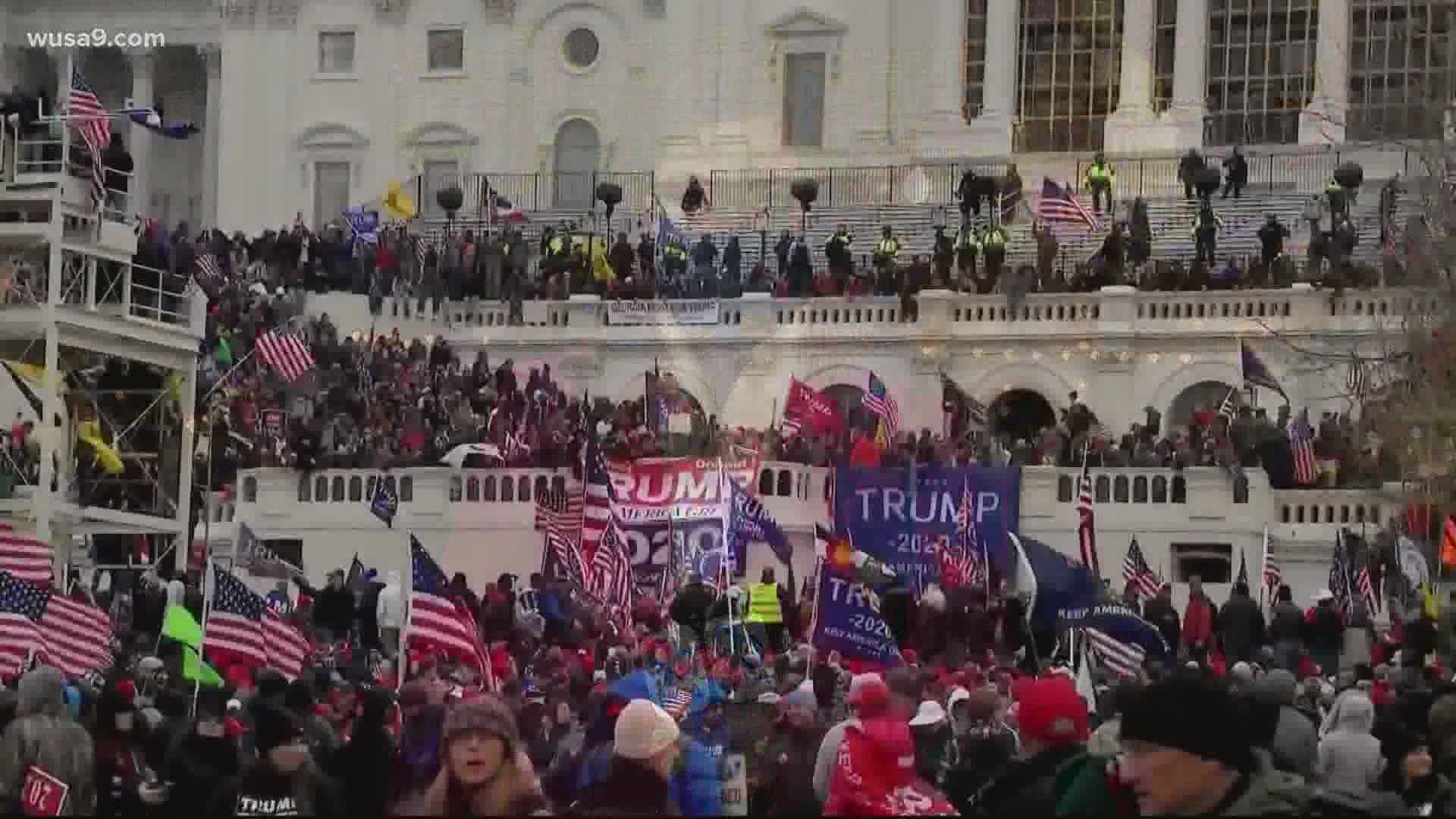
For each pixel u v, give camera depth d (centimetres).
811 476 7500
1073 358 8862
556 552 6281
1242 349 7675
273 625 4175
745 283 9494
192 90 12381
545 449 7788
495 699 2202
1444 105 7519
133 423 6925
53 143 6794
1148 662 4600
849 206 10444
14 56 12338
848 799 2573
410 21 11556
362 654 5144
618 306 9250
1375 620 6619
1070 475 7531
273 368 7856
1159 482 7612
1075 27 10806
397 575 6219
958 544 7056
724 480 6769
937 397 8975
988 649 5938
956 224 10188
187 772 3044
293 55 11631
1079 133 10769
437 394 8300
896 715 2894
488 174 11412
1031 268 8969
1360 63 10438
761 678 4628
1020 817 2114
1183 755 1855
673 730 2525
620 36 11356
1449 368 6494
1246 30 10588
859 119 11044
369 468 7900
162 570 6994
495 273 9369
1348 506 7525
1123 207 10038
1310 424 8294
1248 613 6041
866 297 9088
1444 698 2988
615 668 4466
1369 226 9669
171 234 9375
